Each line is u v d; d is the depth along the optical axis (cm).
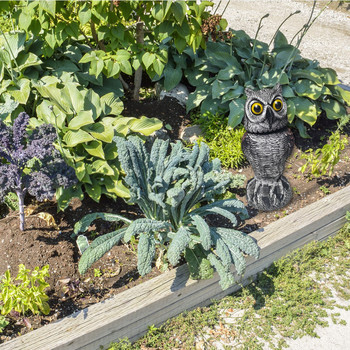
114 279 185
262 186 209
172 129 243
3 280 169
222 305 189
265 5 429
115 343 174
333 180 227
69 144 197
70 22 225
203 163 190
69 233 195
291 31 375
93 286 182
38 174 176
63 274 182
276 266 201
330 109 251
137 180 180
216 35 241
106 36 225
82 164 198
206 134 239
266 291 195
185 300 183
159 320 181
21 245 186
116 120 214
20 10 217
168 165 182
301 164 234
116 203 209
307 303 191
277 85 191
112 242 177
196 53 256
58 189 196
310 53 339
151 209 185
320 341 181
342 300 193
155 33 225
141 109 248
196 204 195
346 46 353
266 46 261
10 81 219
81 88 234
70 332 165
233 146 230
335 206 210
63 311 175
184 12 211
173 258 166
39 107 210
